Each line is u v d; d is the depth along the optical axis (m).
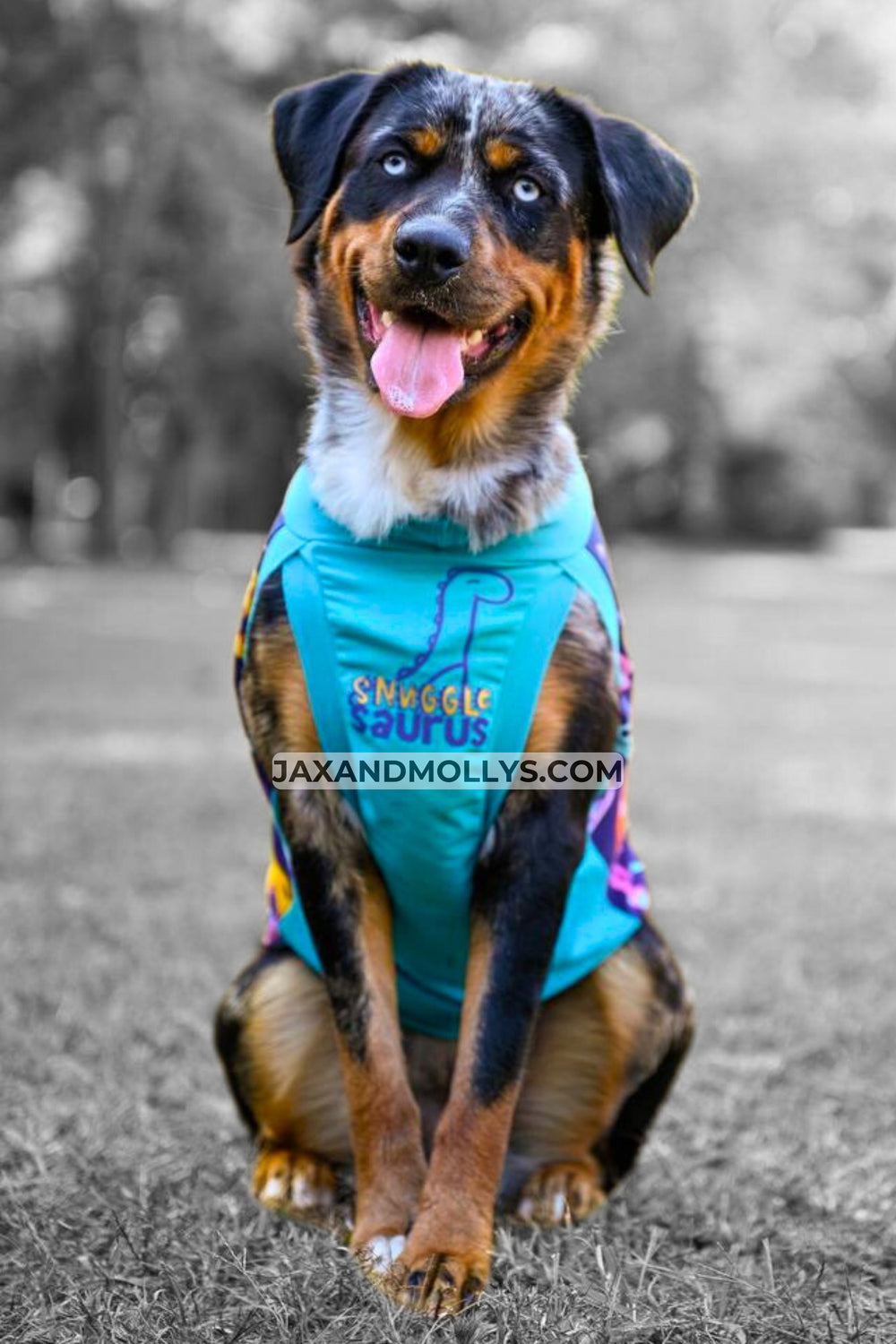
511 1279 2.95
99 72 21.80
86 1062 4.18
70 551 29.50
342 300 3.40
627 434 33.72
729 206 24.98
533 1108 3.54
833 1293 2.93
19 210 23.83
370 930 3.27
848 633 18.25
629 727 3.52
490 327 3.30
